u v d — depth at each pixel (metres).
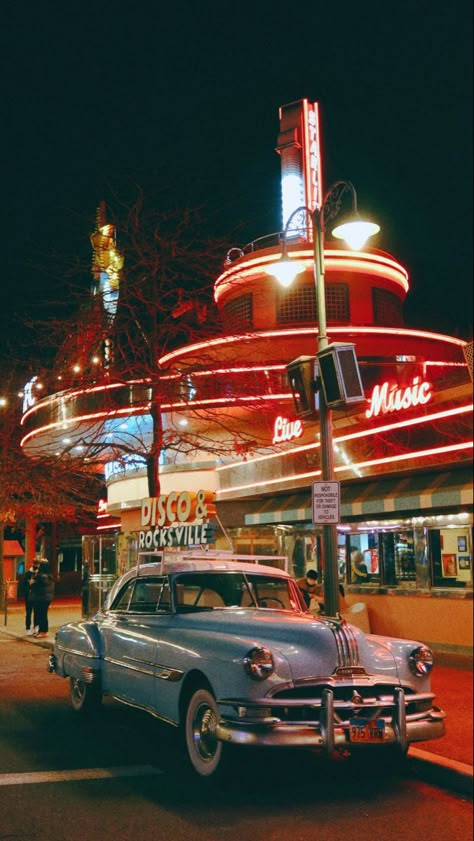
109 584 23.58
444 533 14.54
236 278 21.69
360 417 15.09
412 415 13.77
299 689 6.66
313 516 10.06
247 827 5.84
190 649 7.21
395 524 15.55
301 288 21.86
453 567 14.31
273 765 7.59
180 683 7.20
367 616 15.64
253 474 19.03
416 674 7.04
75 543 54.66
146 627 8.30
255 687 6.47
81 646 9.44
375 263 22.16
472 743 7.64
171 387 17.27
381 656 7.01
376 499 14.91
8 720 9.72
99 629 9.38
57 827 5.80
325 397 10.43
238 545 20.38
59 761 7.68
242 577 8.66
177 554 8.99
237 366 18.84
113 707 10.68
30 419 25.77
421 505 13.88
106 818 6.01
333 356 10.23
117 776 7.15
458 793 6.75
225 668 6.63
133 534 23.48
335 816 6.12
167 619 8.15
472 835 5.71
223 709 6.55
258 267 21.61
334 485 10.15
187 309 17.34
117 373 17.00
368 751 7.20
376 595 15.91
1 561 34.88
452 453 12.92
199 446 17.52
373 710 6.72
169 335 17.39
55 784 6.90
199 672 7.09
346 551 16.89
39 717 9.93
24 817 6.02
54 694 11.77
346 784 7.01
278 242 23.12
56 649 10.44
